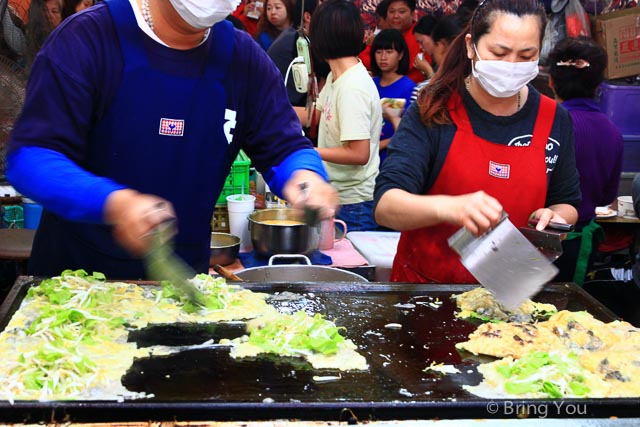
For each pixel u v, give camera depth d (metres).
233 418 1.56
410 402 1.62
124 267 2.43
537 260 2.13
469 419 1.62
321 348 1.99
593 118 3.76
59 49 2.08
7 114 3.39
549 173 2.59
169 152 2.27
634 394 1.82
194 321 2.19
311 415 1.59
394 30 5.21
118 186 1.73
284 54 5.11
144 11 2.15
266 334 2.08
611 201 3.96
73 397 1.67
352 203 4.52
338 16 4.11
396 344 2.11
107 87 2.15
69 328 2.02
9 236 3.77
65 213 1.75
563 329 2.17
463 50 2.51
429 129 2.51
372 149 4.50
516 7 2.29
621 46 5.82
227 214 4.03
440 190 2.57
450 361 2.00
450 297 2.49
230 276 2.73
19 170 1.93
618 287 3.65
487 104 2.52
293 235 3.39
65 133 2.08
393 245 3.73
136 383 1.78
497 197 2.53
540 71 5.79
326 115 4.41
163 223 1.61
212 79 2.27
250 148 2.49
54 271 2.45
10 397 1.60
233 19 5.30
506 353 2.04
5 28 3.64
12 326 2.03
